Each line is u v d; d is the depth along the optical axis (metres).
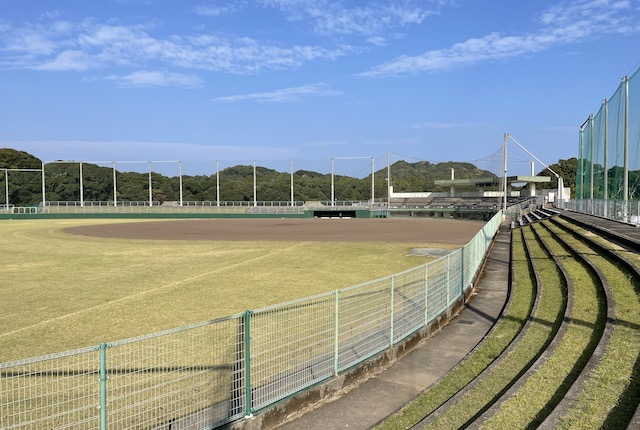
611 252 14.47
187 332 9.48
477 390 6.79
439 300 11.17
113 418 5.97
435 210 71.38
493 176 81.25
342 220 60.81
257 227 46.75
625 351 6.92
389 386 7.51
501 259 22.08
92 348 4.80
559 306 10.70
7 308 12.48
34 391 6.89
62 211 69.94
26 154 96.56
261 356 7.86
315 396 6.85
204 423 5.70
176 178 100.88
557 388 6.24
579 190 38.91
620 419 5.11
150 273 18.03
